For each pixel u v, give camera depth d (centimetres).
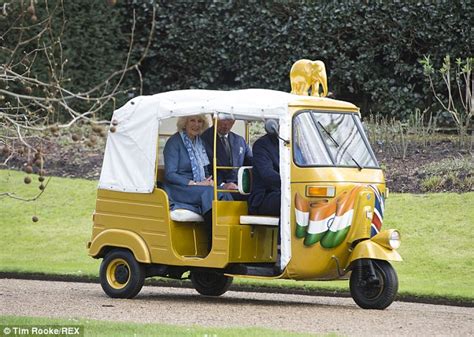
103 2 3111
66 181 2698
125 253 1772
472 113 2678
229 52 3206
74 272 2083
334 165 1652
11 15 2759
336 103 1719
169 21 3253
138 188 1767
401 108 3027
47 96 1138
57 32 2953
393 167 2527
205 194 1738
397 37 2986
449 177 2411
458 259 2089
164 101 1762
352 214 1639
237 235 1694
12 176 2716
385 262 1639
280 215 1645
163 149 1822
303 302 1775
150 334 1271
